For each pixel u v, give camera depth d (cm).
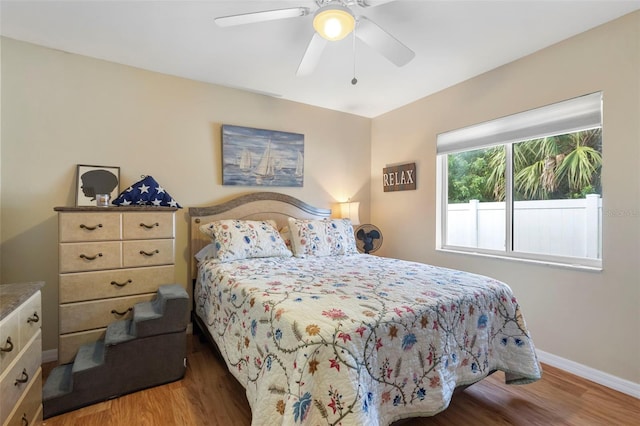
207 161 295
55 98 233
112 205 230
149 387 189
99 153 248
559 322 224
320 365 109
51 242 232
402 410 127
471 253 289
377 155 396
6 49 218
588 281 210
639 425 160
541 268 235
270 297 149
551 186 241
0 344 105
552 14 191
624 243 194
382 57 245
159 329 192
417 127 341
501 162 274
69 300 193
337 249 293
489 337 168
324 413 105
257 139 318
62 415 164
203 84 292
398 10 186
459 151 299
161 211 223
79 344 196
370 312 130
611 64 198
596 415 168
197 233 283
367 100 341
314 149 360
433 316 141
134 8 185
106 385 176
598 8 185
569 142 231
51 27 205
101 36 215
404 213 358
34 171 227
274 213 324
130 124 260
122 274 209
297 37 217
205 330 235
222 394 184
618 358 195
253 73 274
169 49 233
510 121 256
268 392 121
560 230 236
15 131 221
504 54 241
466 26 203
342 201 381
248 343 150
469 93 286
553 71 227
